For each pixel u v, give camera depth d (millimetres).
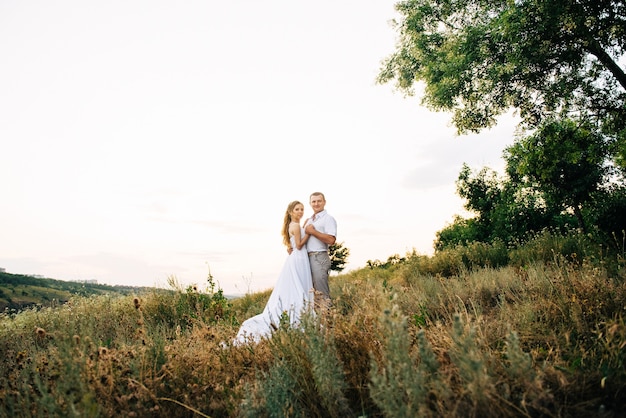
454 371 2164
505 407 1890
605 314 3018
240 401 2393
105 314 6012
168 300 7035
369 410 2262
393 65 15812
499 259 9031
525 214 20172
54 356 2807
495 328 3213
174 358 2920
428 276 8781
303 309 3051
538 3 9109
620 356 2293
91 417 1873
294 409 2262
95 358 2604
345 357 2613
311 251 5242
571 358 2498
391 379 1825
